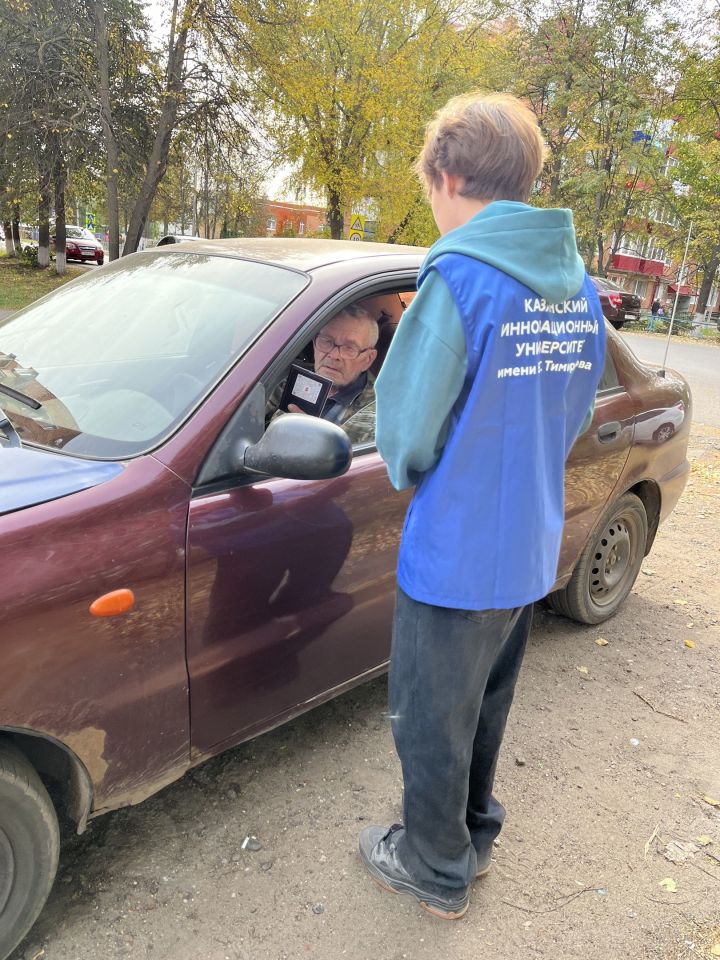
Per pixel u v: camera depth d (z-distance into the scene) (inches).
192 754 79.4
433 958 75.3
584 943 78.4
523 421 60.5
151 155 732.7
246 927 77.3
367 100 682.2
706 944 79.1
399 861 80.4
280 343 82.8
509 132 59.6
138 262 110.0
